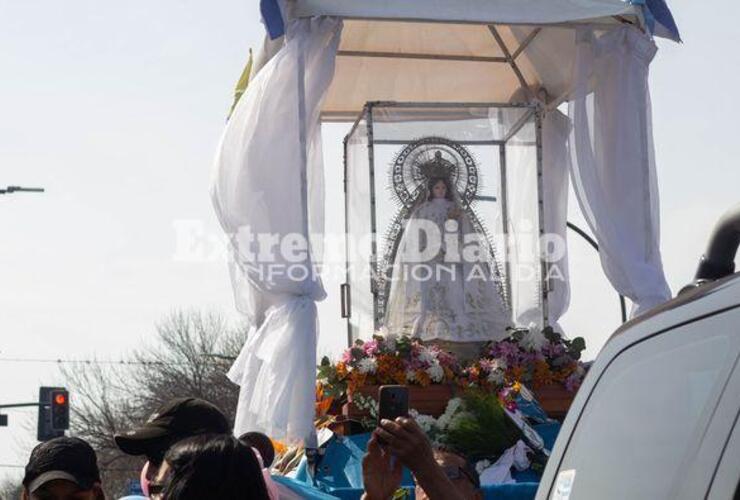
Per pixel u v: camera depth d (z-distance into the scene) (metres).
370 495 3.78
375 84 10.81
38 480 4.57
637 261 8.80
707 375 2.55
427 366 8.72
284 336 8.15
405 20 8.55
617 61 8.91
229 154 8.54
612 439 2.86
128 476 42.84
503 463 7.77
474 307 9.66
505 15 8.61
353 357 8.73
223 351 42.91
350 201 10.02
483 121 10.05
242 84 9.92
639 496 2.66
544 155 10.29
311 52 8.53
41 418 26.50
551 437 8.36
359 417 8.51
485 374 8.87
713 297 2.66
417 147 9.95
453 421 7.93
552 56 10.16
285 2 8.43
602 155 8.96
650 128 8.99
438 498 3.60
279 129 8.42
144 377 43.12
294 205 8.38
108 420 42.72
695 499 2.44
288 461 8.37
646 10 8.84
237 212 8.43
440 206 9.84
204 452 3.27
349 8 8.46
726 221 3.32
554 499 3.03
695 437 2.52
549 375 8.94
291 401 8.03
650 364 2.79
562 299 10.19
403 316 9.65
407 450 3.62
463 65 10.74
